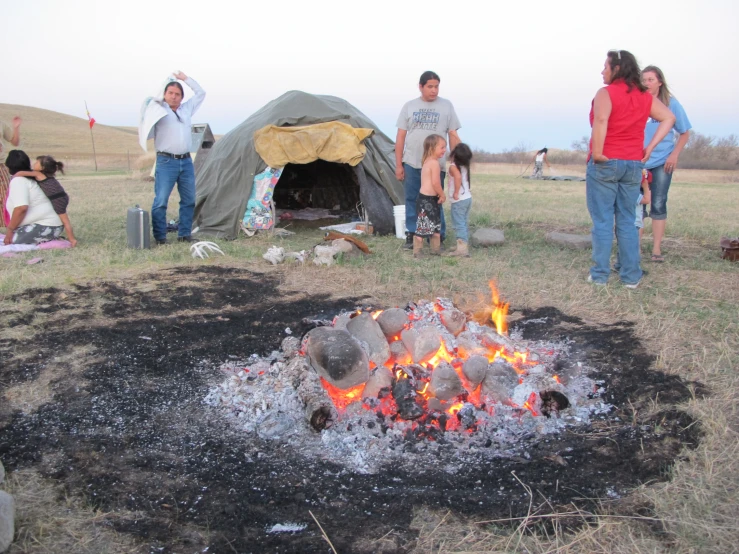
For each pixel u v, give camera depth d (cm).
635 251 595
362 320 408
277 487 296
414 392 355
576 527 259
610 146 566
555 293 596
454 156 755
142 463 316
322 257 727
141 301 591
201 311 565
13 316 539
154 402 387
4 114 7306
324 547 251
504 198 1616
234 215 921
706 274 655
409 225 820
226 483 299
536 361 429
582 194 1797
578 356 448
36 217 805
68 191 1797
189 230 880
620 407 373
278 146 919
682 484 282
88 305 576
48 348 470
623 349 454
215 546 252
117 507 278
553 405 364
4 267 703
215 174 981
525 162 4616
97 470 309
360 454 324
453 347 410
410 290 617
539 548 245
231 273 700
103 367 436
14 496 281
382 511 275
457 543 250
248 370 423
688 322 499
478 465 316
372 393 371
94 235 921
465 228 766
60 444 335
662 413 356
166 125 819
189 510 276
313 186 1279
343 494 290
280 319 541
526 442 339
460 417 350
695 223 1045
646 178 691
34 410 375
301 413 359
